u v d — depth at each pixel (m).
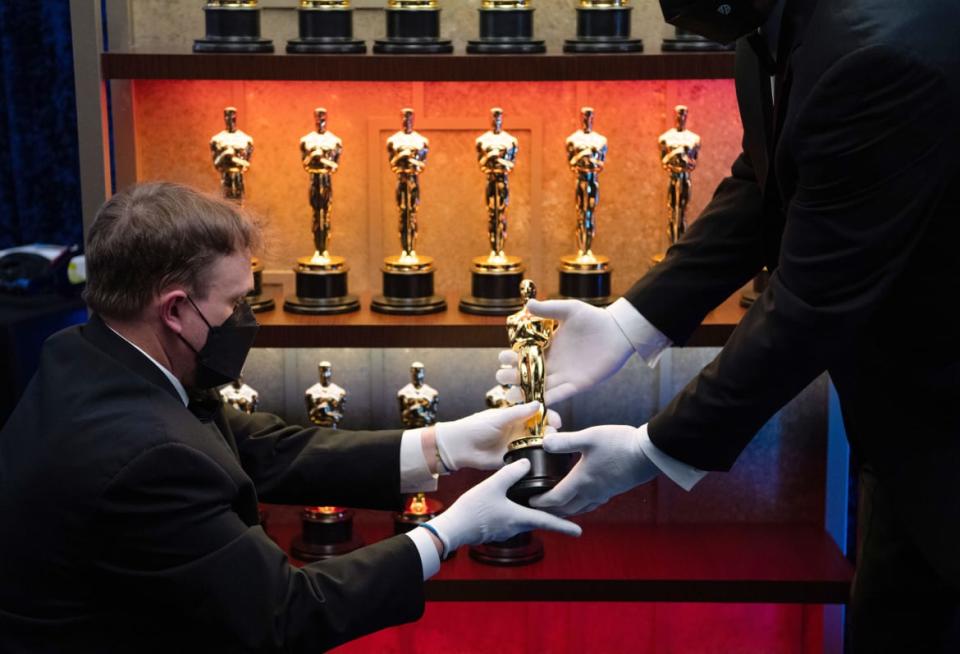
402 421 2.14
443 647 2.39
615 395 2.33
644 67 1.96
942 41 1.25
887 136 1.26
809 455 2.36
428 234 2.29
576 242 2.18
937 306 1.46
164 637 1.40
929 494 1.54
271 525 2.33
